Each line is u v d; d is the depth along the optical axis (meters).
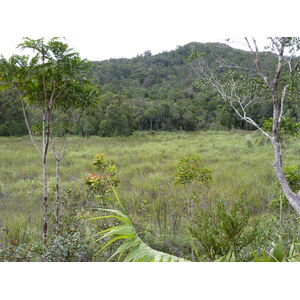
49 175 9.64
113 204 5.61
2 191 7.52
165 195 6.78
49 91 4.58
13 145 17.16
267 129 5.27
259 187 7.45
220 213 3.09
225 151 15.16
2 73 4.19
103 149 16.06
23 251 3.19
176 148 17.02
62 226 4.47
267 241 3.73
